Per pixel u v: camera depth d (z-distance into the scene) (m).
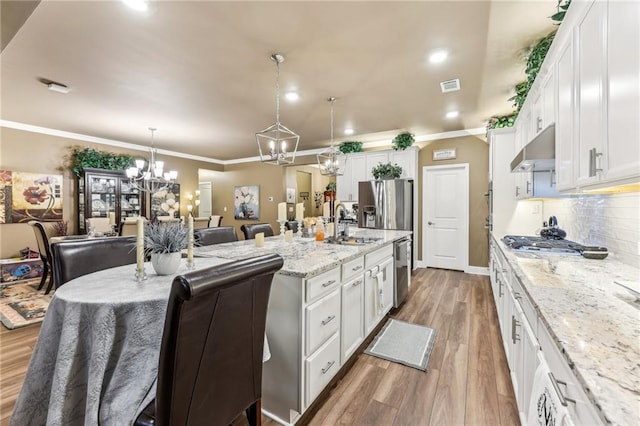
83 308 1.09
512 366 1.82
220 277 0.91
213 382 1.02
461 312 3.22
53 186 5.00
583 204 2.38
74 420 1.05
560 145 1.88
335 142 6.09
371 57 2.60
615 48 1.18
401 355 2.34
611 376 0.64
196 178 7.55
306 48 2.45
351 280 2.18
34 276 4.65
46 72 2.87
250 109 3.97
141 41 2.34
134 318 1.11
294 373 1.62
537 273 1.56
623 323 0.92
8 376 2.03
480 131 4.98
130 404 1.05
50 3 1.89
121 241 1.88
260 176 7.79
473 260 5.04
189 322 0.88
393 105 3.83
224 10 1.97
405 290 3.55
